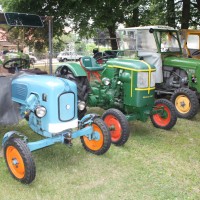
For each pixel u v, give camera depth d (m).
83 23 11.12
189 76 6.95
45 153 4.43
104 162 4.21
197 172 4.02
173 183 3.73
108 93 5.31
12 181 3.64
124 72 5.07
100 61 7.34
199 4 10.27
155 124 5.77
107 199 3.35
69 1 10.98
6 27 8.32
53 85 3.78
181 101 6.55
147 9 10.62
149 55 7.10
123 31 7.55
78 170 3.96
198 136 5.43
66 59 14.60
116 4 10.85
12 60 5.23
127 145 4.86
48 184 3.61
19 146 3.49
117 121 4.74
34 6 11.28
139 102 4.93
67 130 3.94
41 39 11.16
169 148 4.81
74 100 3.95
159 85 7.50
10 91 4.25
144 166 4.15
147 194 3.47
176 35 7.48
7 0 10.90
